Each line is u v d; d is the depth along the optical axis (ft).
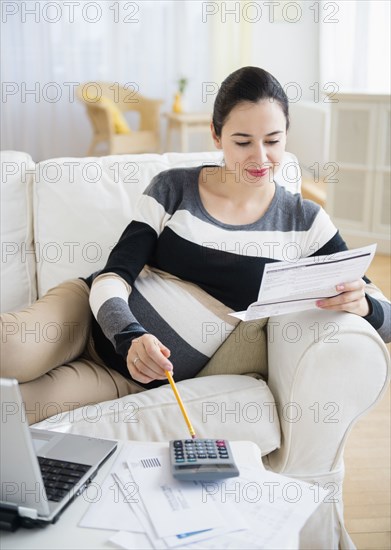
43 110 20.06
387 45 17.07
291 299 4.34
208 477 3.36
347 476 6.11
